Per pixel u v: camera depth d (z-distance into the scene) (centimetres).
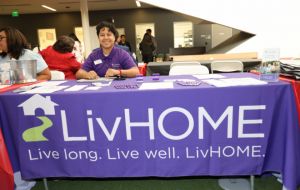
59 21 1134
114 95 131
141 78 176
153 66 299
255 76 166
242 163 138
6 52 211
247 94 129
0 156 132
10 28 208
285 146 132
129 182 167
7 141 142
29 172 144
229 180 164
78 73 209
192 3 364
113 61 225
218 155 137
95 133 137
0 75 172
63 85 161
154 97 131
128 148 139
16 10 1029
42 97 133
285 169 132
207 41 1083
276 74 139
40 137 139
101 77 207
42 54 290
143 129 136
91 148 140
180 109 132
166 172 141
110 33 220
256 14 362
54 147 140
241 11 362
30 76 180
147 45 799
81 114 135
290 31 363
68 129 137
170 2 367
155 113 133
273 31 366
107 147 139
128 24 1109
